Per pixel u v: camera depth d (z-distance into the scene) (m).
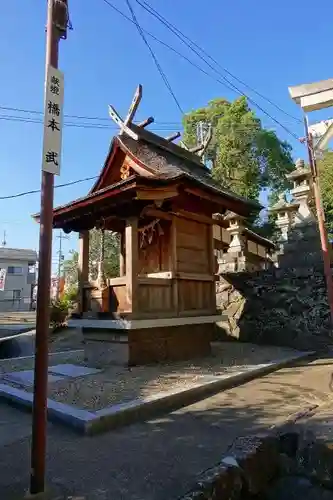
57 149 3.63
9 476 3.51
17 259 42.28
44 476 3.24
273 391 6.36
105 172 9.58
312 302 11.17
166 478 3.41
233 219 14.51
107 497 3.11
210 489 3.27
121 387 6.12
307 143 8.64
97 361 8.38
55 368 7.88
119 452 3.99
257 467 3.90
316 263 11.44
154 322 7.95
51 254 3.51
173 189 7.61
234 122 23.19
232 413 5.24
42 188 3.55
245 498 3.65
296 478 4.15
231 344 11.77
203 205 9.62
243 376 7.15
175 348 8.73
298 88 7.42
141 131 9.73
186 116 25.36
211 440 4.28
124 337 7.91
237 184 23.48
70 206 8.69
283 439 4.44
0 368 8.27
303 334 11.02
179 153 10.75
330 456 4.11
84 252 9.45
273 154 23.41
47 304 3.41
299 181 12.59
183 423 4.87
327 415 5.03
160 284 8.50
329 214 19.61
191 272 9.25
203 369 7.57
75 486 3.30
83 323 8.45
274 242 17.53
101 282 8.52
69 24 3.86
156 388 6.00
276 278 12.13
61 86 3.72
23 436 4.57
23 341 13.31
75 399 5.48
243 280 12.97
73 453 3.98
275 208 12.98
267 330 11.87
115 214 8.62
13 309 39.53
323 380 7.03
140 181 7.31
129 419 4.93
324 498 3.96
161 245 9.33
